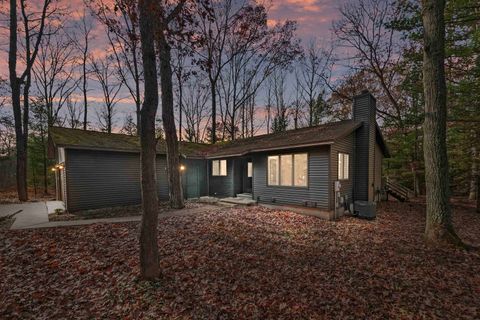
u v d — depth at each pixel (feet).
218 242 20.25
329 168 30.63
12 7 44.68
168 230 23.30
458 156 46.78
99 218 28.19
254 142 46.75
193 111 102.89
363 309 11.55
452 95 36.68
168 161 35.42
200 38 16.47
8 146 86.79
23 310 11.07
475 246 20.56
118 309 11.30
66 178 33.06
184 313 11.12
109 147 35.50
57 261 15.85
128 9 14.30
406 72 46.60
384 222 29.89
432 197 21.45
